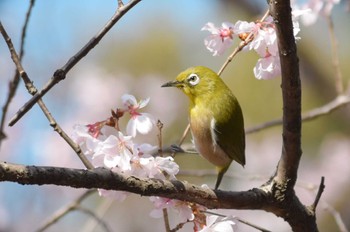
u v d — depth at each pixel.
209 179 13.47
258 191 6.03
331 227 14.24
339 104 9.97
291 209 6.22
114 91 14.58
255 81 14.77
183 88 8.30
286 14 5.34
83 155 5.57
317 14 9.67
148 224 14.16
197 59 15.33
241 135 8.25
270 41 6.15
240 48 6.48
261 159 14.67
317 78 15.56
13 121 5.03
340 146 14.88
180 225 5.69
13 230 13.47
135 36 15.54
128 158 5.45
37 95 5.09
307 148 15.09
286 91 5.74
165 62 15.23
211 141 8.06
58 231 13.36
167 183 5.30
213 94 8.15
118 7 5.38
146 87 14.72
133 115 5.94
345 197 14.68
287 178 6.12
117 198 5.68
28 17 6.83
